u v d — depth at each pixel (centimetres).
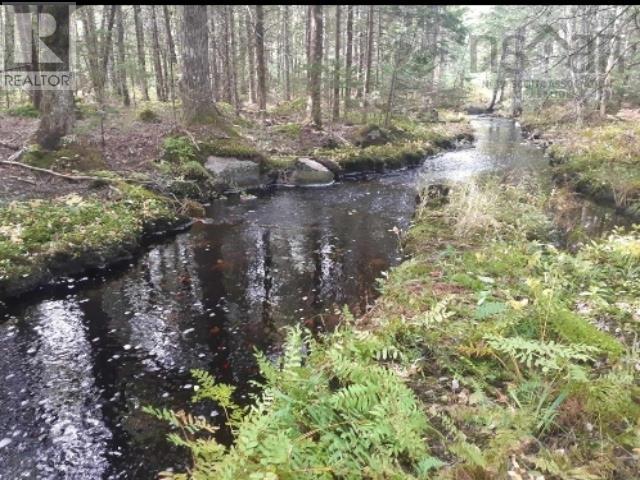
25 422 457
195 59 1548
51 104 1234
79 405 480
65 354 568
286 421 298
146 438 434
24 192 1028
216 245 936
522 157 1911
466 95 4388
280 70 3716
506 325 412
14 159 1182
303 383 338
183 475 281
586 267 575
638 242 598
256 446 270
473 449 269
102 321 645
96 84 1557
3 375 527
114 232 874
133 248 890
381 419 284
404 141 2045
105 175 1155
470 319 454
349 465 261
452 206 948
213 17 2459
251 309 671
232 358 554
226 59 2438
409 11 2880
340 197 1320
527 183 1248
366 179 1588
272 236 985
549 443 294
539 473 262
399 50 2264
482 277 564
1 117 1738
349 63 2159
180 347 579
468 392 354
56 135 1241
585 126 1900
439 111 3509
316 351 432
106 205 994
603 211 1069
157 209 1032
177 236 990
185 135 1452
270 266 824
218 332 612
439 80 4100
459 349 397
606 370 365
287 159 1521
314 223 1071
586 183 1215
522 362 364
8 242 770
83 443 431
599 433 296
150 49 3256
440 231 850
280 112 2308
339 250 894
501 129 3036
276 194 1363
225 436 427
